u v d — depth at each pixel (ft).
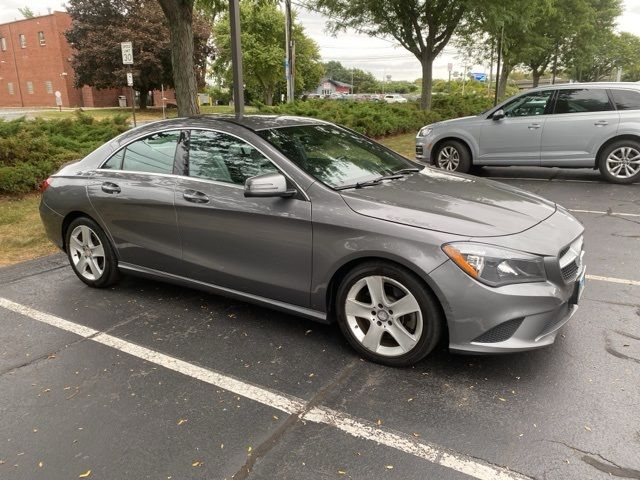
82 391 10.14
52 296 14.96
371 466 7.98
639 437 8.50
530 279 9.76
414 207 10.68
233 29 23.43
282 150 12.05
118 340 12.21
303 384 10.25
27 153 28.07
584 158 29.50
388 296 10.71
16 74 175.83
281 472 7.88
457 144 32.83
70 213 15.29
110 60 124.36
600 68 203.10
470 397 9.68
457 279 9.65
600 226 21.08
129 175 14.12
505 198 11.83
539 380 10.18
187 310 13.82
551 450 8.23
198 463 8.10
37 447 8.54
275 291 11.97
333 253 10.80
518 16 66.13
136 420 9.20
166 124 13.91
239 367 10.93
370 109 55.26
